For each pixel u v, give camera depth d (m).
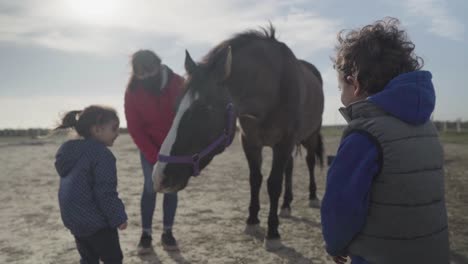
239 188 6.47
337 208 1.10
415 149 1.10
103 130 2.08
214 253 3.33
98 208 2.04
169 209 3.37
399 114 1.10
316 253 3.31
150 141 3.17
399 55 1.16
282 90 3.53
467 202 4.96
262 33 3.75
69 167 2.03
